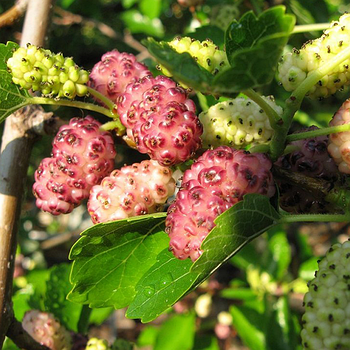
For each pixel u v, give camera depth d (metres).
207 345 0.31
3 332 0.18
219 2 0.26
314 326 0.13
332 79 0.14
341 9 0.33
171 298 0.14
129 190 0.15
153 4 0.36
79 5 0.46
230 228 0.13
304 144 0.15
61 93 0.15
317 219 0.14
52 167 0.15
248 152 0.14
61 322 0.21
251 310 0.28
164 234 0.16
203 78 0.12
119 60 0.16
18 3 0.21
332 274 0.13
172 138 0.14
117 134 0.16
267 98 0.16
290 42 0.28
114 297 0.16
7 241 0.18
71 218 0.50
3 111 0.16
